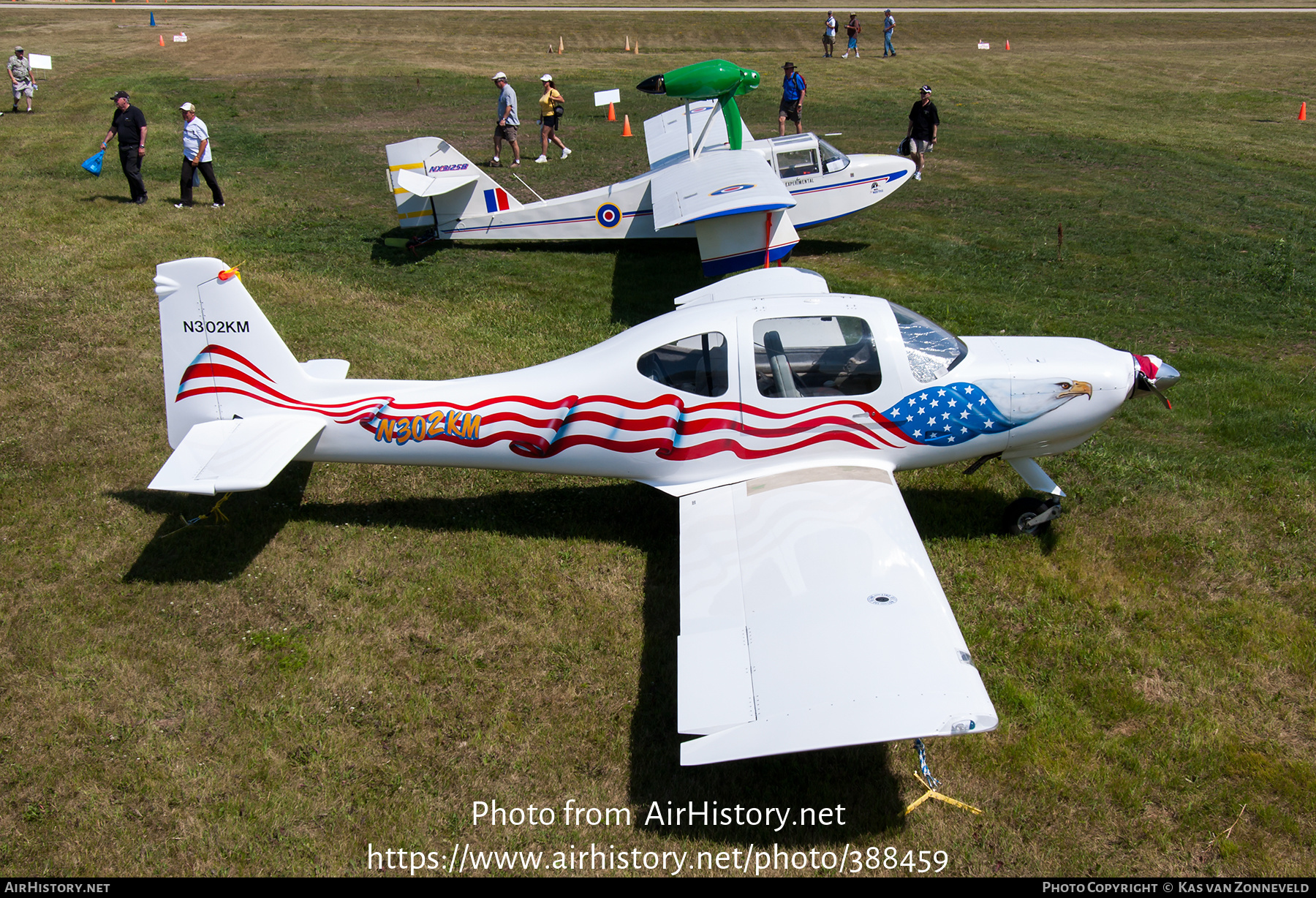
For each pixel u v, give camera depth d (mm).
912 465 5902
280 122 22344
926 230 13945
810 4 55625
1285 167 18281
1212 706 4742
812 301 5797
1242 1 55938
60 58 31797
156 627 5262
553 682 4914
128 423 7523
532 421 5789
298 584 5688
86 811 4105
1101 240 13289
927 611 4285
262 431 5754
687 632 4402
